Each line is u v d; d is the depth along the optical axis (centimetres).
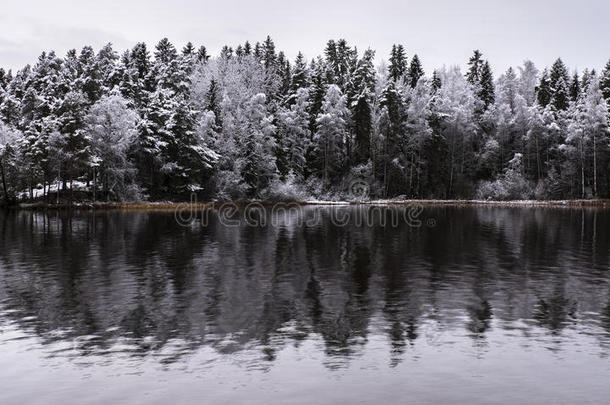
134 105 7300
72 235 2959
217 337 1076
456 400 782
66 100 5509
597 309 1298
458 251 2331
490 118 8738
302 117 8031
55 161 5391
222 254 2234
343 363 931
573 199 7519
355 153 8094
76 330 1124
